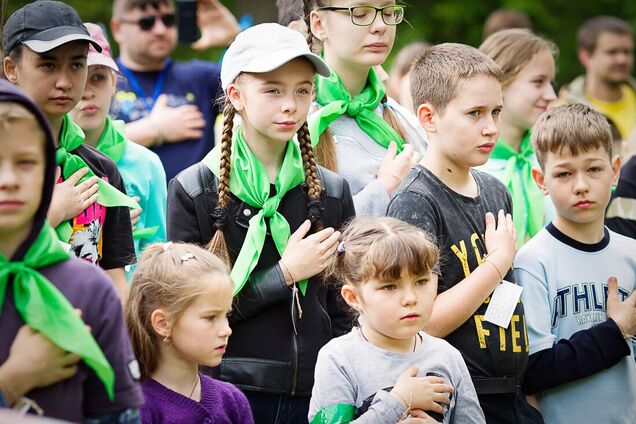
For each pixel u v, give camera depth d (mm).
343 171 11758
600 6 34844
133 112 17172
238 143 10430
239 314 10078
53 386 7250
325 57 12266
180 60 28172
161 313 8766
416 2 34344
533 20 34562
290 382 10047
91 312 7348
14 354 7109
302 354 10086
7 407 7098
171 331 8773
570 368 10867
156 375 8898
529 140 14102
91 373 7375
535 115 14109
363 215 11055
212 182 10289
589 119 11211
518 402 10523
